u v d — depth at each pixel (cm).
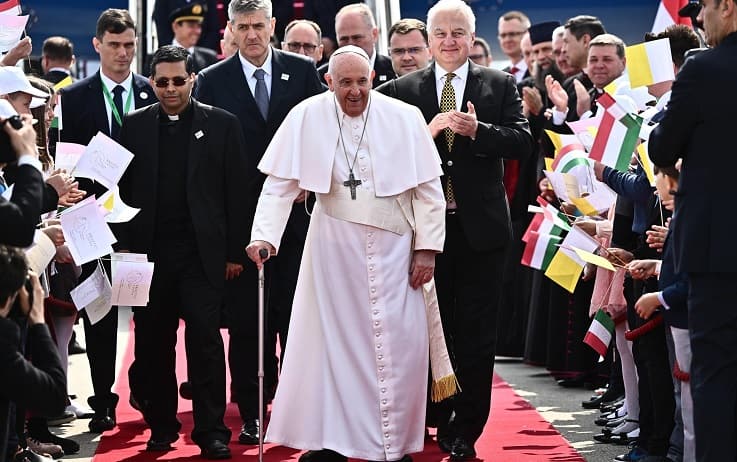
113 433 3388
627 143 2867
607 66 3825
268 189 2812
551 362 4112
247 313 3312
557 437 3262
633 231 3038
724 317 2366
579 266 3139
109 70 3616
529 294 4531
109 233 2848
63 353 3356
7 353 2080
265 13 3450
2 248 2080
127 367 4300
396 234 2764
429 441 3247
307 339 2778
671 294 2564
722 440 2344
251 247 2762
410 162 2767
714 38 2427
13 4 3225
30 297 2184
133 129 3145
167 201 3117
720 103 2373
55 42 4359
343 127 2788
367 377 2730
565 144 3312
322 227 2773
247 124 3438
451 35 3067
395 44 3769
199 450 3175
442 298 3106
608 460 3003
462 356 3052
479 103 3064
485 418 3053
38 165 2211
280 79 3466
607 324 3209
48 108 3036
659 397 2828
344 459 2848
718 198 2375
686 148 2430
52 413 2166
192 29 4909
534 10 5672
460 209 3027
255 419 3278
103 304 2997
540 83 4512
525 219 4481
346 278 2752
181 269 3109
